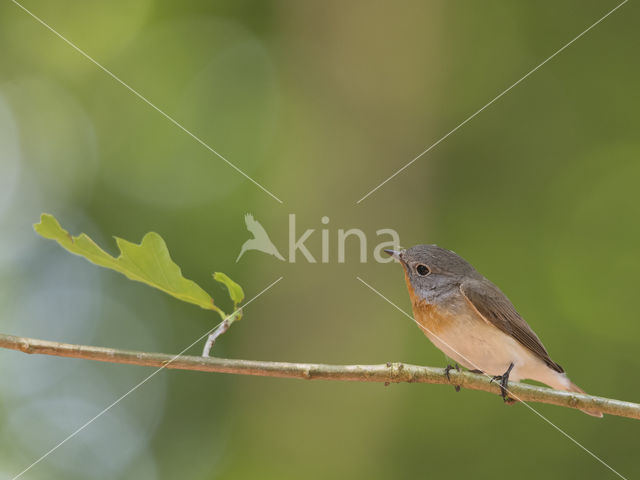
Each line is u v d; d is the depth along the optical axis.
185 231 13.48
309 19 12.30
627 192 13.44
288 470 10.32
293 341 10.91
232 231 13.27
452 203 13.39
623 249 12.99
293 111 12.24
